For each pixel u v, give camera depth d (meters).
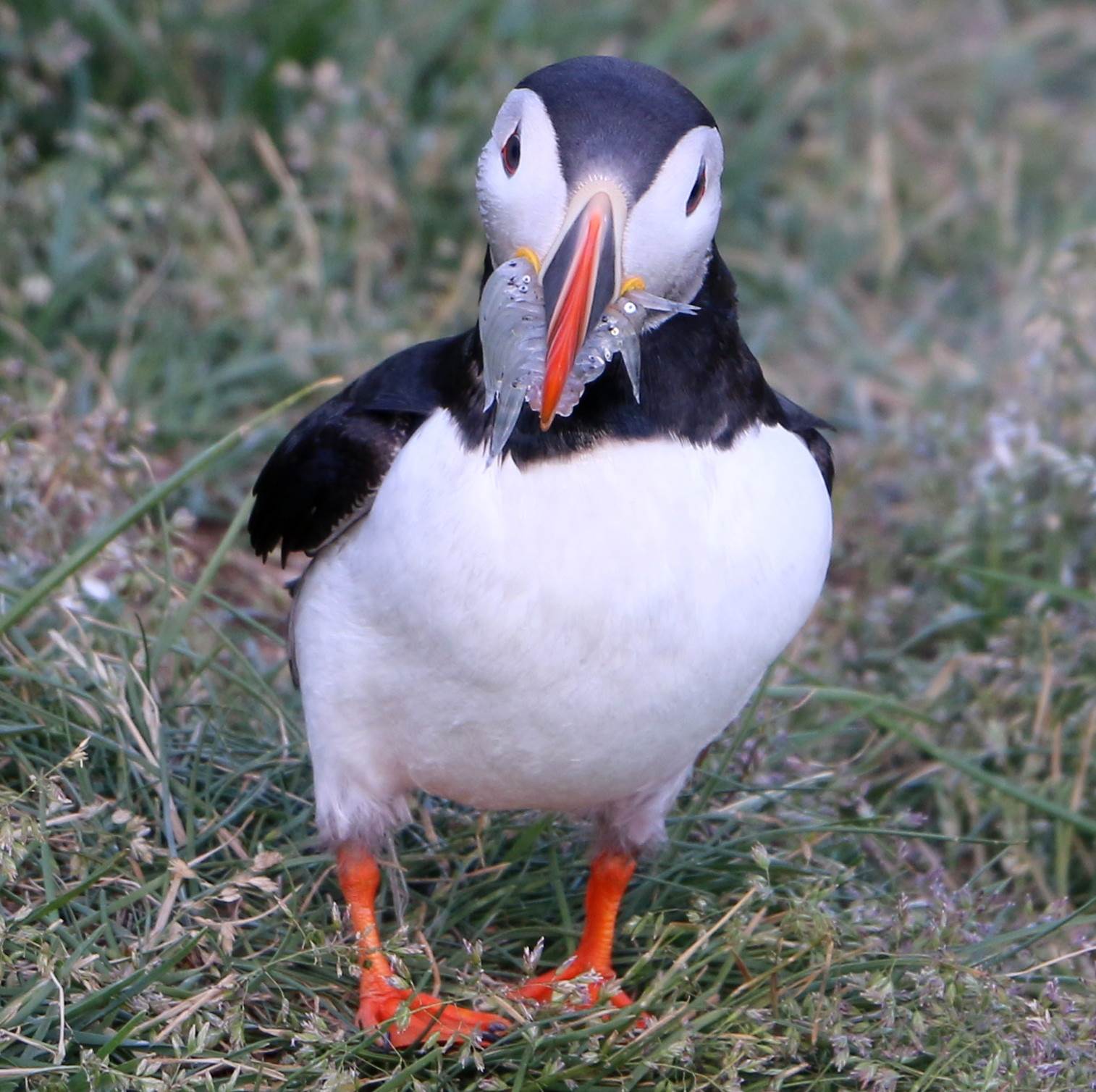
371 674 6.42
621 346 5.67
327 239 12.04
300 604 6.85
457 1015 6.64
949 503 10.44
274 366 11.20
